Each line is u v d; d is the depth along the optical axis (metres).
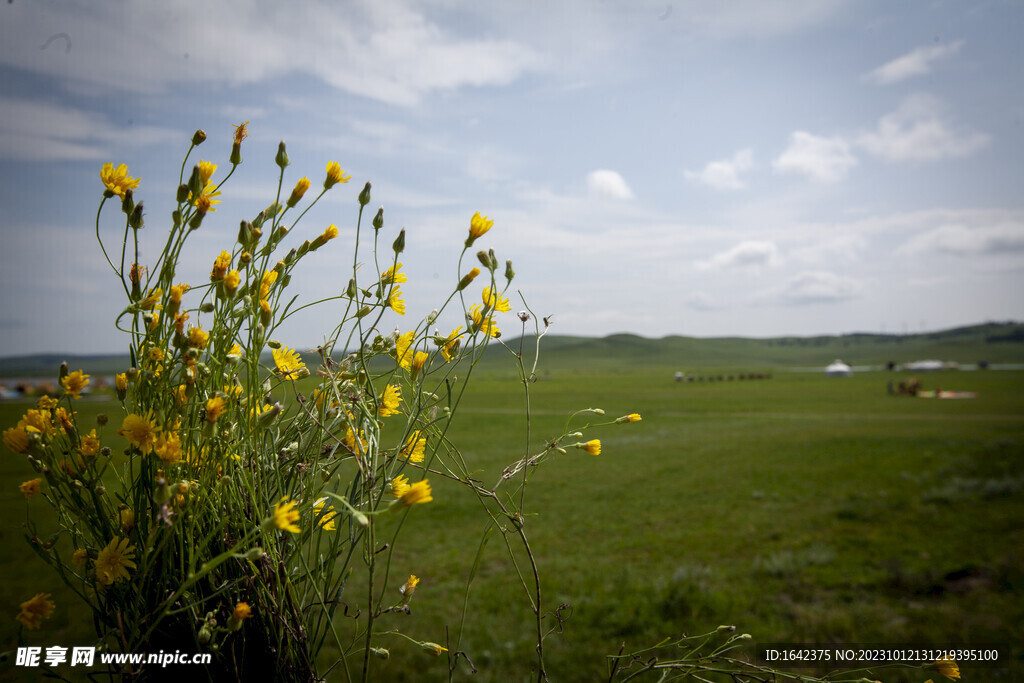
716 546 10.09
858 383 75.31
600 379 101.62
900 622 6.29
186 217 0.78
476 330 0.96
